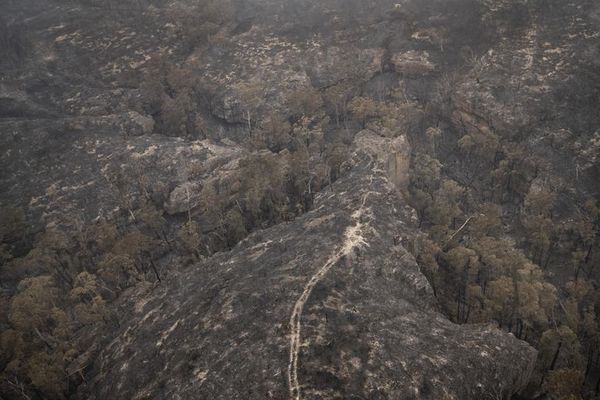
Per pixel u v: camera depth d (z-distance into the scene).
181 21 163.00
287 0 174.88
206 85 143.50
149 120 135.38
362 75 139.38
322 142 125.81
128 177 114.62
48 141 124.50
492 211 103.38
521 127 116.69
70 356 81.44
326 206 93.56
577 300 89.38
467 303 86.62
